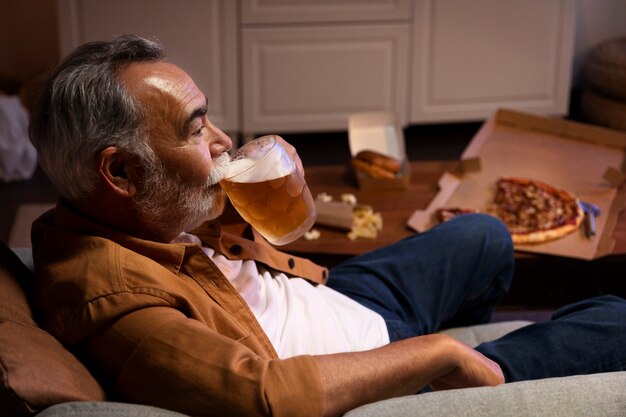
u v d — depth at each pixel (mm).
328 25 3771
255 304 1392
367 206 2205
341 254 2031
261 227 1334
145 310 1140
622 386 1104
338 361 1104
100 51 1181
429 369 1164
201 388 1064
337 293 1555
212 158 1277
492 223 1766
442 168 2512
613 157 2486
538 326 1468
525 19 3904
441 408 1049
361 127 2535
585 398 1081
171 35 3691
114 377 1137
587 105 4086
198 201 1262
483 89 4004
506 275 1784
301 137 4148
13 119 3506
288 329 1379
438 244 1705
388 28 3809
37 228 1284
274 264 1491
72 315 1145
